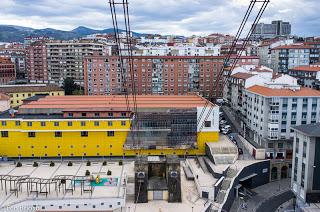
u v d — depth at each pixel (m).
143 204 82.62
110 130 108.81
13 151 109.44
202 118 110.88
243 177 99.44
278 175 109.31
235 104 148.62
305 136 82.25
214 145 109.00
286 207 91.12
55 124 108.00
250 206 91.38
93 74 178.12
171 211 79.25
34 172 99.38
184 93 178.75
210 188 85.06
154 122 109.06
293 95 106.88
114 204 81.25
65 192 85.06
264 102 108.62
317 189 82.31
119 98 130.88
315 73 149.25
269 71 152.88
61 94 177.75
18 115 112.00
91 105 116.38
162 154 111.12
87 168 102.62
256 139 116.31
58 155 110.12
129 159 110.25
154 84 177.62
